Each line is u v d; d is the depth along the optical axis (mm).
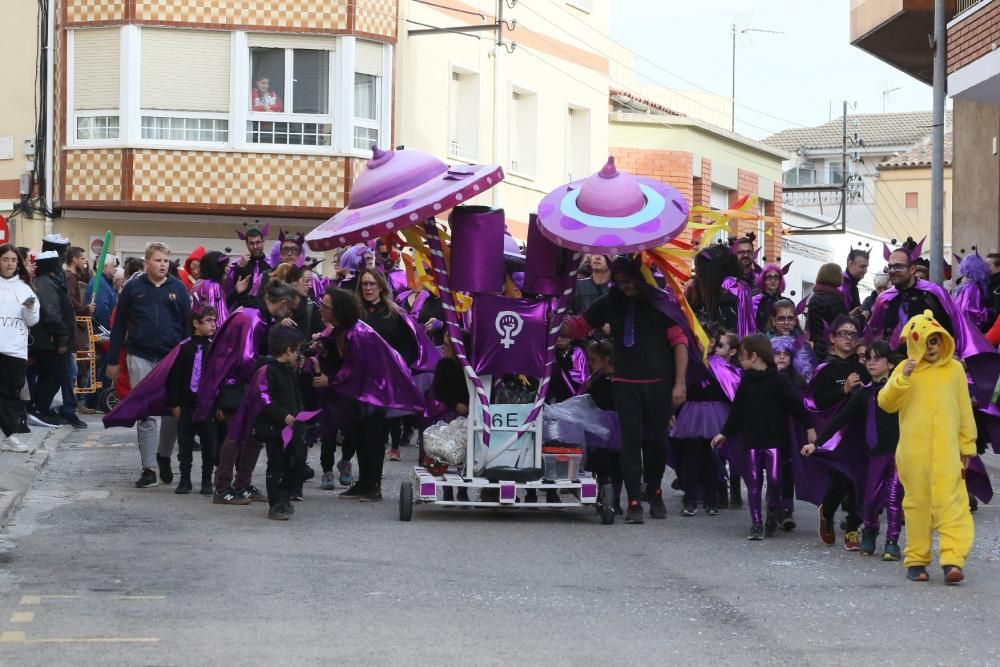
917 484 10977
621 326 13695
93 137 32938
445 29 33844
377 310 15312
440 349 17609
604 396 14328
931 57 34531
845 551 12359
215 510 13891
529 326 13625
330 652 8523
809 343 16297
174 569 10938
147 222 33375
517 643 8820
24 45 33188
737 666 8375
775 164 51875
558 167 41000
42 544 11945
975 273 17969
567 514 14141
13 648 8531
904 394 11109
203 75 32719
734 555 12070
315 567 11094
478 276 13570
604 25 43062
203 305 14969
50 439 18703
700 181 45906
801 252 55562
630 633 9133
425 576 10820
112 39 32688
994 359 14922
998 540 12844
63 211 33188
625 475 13703
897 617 9695
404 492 13414
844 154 70688
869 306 18688
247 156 32750
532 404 13742
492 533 12883
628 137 44562
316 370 14828
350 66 33062
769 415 12969
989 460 19141
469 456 13625
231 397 14609
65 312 20234
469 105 37125
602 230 13250
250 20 32656
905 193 77000
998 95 26719
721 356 15000
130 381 16688
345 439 15648
